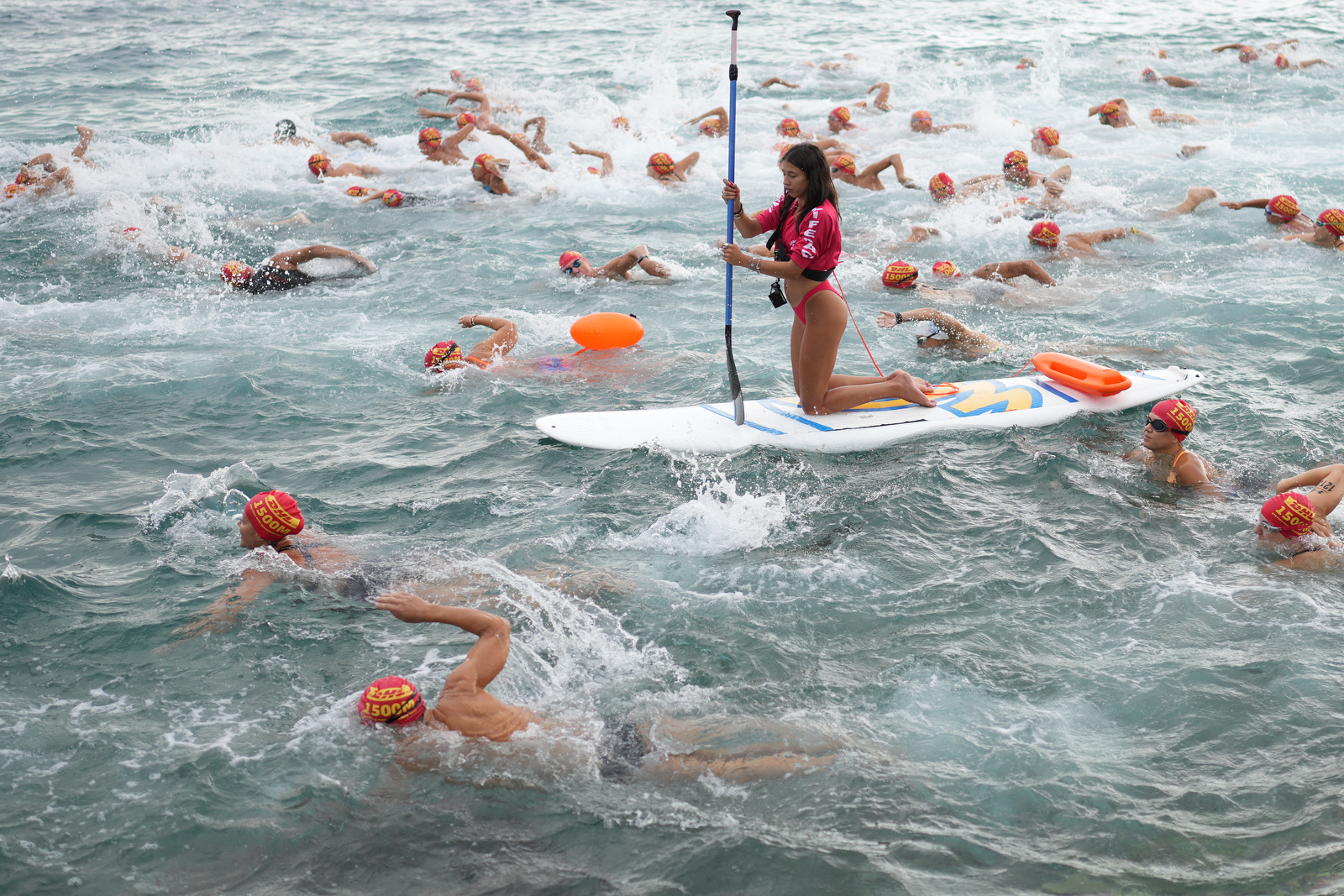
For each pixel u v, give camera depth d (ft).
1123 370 26.71
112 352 29.60
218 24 100.17
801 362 23.54
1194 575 17.51
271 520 18.12
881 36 89.40
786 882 11.34
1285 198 38.73
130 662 15.52
